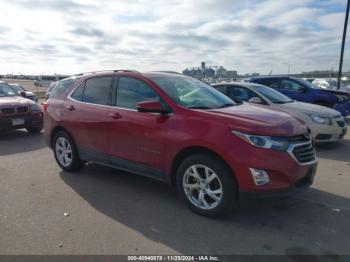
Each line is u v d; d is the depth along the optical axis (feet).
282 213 13.70
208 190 13.10
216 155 12.73
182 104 14.29
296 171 12.27
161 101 14.61
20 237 11.74
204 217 13.32
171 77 16.63
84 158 18.30
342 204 14.67
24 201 15.10
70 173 19.39
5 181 17.98
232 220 13.04
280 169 11.88
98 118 16.84
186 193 13.75
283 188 12.00
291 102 28.43
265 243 11.32
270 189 11.87
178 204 14.71
